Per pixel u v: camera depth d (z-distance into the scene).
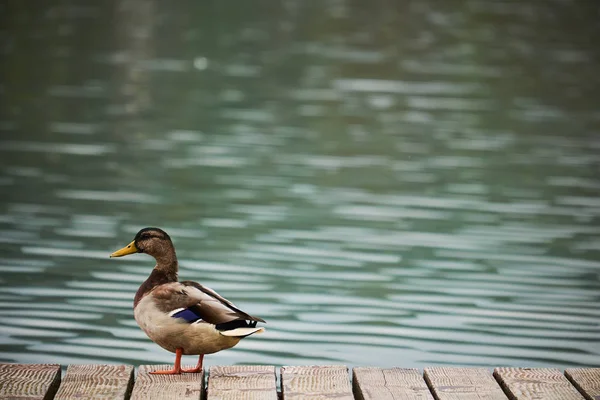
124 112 23.48
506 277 12.91
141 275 12.56
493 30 38.59
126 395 6.42
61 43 32.91
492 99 26.36
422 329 10.98
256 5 42.62
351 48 33.72
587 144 21.42
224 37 35.00
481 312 11.59
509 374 6.70
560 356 10.23
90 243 13.88
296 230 14.85
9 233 14.23
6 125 21.78
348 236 14.59
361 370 6.77
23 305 11.32
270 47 33.47
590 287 12.55
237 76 28.48
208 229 14.77
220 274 12.73
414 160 19.58
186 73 28.73
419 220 15.55
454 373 6.70
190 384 6.55
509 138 21.81
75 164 18.56
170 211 15.68
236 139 20.98
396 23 39.59
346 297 12.01
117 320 10.95
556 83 28.92
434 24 39.62
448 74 29.88
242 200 16.42
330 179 17.95
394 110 24.52
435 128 22.69
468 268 13.25
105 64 29.70
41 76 27.64
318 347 10.37
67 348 10.10
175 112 23.62
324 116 23.66
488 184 17.86
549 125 23.33
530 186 17.78
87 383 6.48
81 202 16.02
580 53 34.31
